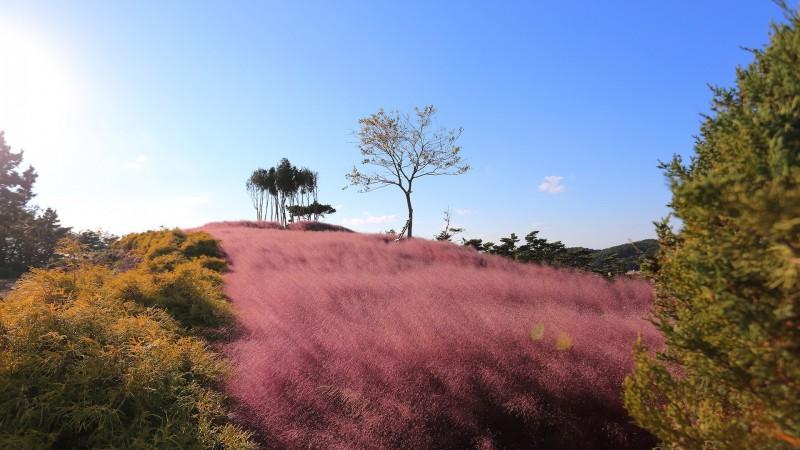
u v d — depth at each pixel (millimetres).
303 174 51000
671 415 2475
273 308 7109
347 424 3832
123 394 3705
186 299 6551
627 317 6750
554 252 14508
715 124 2322
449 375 4492
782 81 1949
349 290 8359
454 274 10594
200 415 3744
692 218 2033
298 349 5129
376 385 4371
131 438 3342
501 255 15477
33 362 3623
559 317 6352
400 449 3639
